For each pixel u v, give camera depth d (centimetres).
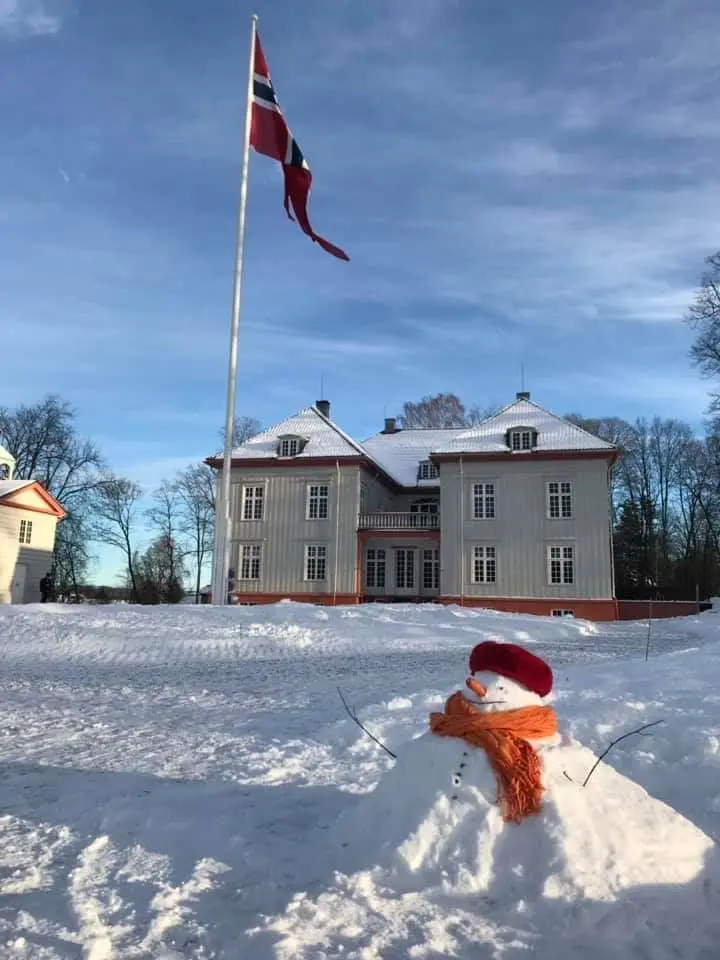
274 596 4453
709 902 330
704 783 519
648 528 6397
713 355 3672
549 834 339
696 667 1030
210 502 6662
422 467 5103
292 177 2528
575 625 2548
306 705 948
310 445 4619
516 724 370
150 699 1007
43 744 720
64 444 5781
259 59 2589
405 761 389
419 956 292
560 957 290
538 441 4322
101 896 356
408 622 2319
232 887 366
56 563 5806
